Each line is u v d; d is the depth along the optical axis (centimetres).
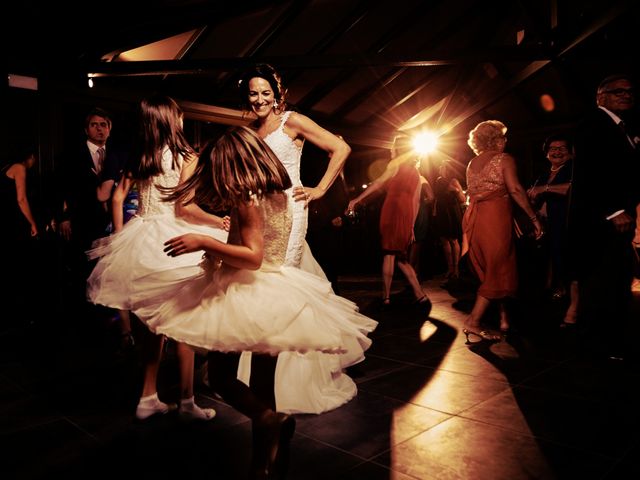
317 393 246
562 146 426
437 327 434
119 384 288
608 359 320
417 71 714
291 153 255
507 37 732
